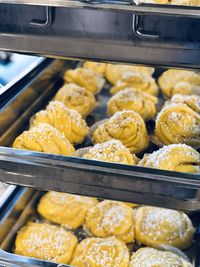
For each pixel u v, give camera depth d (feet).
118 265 2.01
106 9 1.56
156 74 3.28
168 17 1.60
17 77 2.43
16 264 1.77
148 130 2.50
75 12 1.65
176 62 1.67
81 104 2.64
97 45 1.70
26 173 1.76
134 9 1.54
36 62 2.67
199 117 2.33
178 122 2.26
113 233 2.21
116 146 2.01
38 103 2.58
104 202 2.35
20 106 2.32
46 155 1.74
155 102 2.78
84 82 2.94
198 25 1.59
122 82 3.00
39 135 2.05
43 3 1.58
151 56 1.68
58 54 1.76
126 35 1.66
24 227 2.21
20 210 2.25
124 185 1.67
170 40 1.64
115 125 2.27
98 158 1.96
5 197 2.22
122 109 2.57
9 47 1.78
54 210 2.30
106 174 1.67
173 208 1.68
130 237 2.21
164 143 2.29
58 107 2.36
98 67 3.25
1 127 2.11
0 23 1.73
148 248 2.11
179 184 1.61
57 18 1.68
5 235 2.13
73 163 1.69
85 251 2.08
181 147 1.95
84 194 1.75
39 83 2.59
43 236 2.15
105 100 2.94
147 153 2.23
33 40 1.74
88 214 2.31
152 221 2.22
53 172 1.73
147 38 1.65
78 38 1.70
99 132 2.30
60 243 2.13
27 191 2.30
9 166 1.76
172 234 2.16
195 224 2.30
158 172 1.63
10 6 1.69
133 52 1.68
